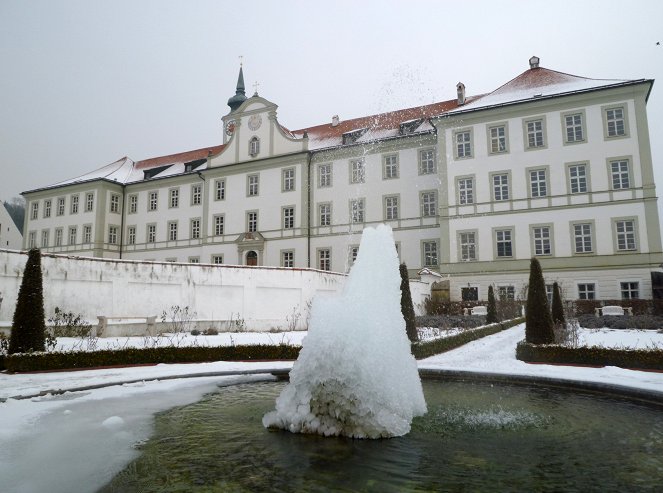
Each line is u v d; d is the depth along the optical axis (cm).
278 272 2069
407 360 588
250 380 883
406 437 493
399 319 592
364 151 3919
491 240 3219
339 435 498
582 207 3019
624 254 2880
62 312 1529
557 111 3152
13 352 1004
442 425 538
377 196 3828
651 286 2783
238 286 1956
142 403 674
